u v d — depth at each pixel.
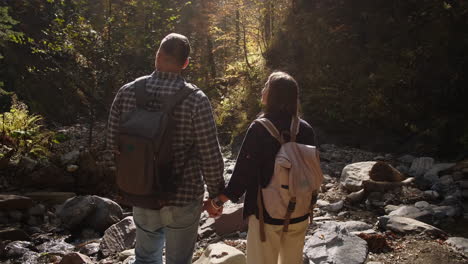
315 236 4.37
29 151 7.55
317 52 13.30
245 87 13.77
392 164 8.45
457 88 10.41
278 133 2.46
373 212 5.96
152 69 12.84
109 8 13.06
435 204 6.09
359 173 6.80
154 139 2.28
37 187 6.78
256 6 15.68
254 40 16.19
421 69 11.13
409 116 10.55
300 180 2.37
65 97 14.61
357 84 11.64
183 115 2.40
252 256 2.52
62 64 15.23
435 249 4.42
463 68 10.55
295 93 2.56
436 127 9.84
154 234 2.61
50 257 4.57
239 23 15.78
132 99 2.52
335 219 5.67
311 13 14.34
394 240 4.73
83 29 12.05
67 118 14.24
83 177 7.00
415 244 4.58
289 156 2.38
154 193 2.34
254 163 2.44
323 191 6.86
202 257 3.68
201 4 16.47
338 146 10.30
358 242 4.25
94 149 7.47
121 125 2.38
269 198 2.40
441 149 9.31
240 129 11.60
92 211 5.69
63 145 10.84
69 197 6.55
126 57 12.62
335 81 12.23
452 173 7.14
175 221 2.48
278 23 15.13
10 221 5.55
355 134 10.60
